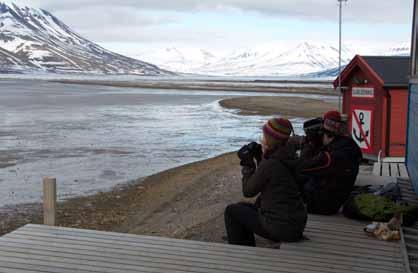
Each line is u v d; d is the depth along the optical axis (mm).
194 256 5418
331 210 6961
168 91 81562
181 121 31484
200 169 15336
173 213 10305
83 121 31141
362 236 6090
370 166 11125
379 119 10984
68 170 15531
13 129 26500
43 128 27078
